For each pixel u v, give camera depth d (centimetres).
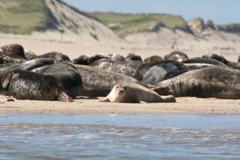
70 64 8269
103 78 8106
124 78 8138
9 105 6309
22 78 7194
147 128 4609
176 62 9025
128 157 3250
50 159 3166
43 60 8538
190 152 3453
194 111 6153
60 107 6250
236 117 5634
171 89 8038
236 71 7912
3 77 7312
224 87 7819
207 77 7912
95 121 5056
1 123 4812
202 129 4591
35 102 6762
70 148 3553
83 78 8094
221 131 4472
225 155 3353
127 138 4034
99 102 6956
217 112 6109
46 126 4647
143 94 7088
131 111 6003
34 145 3662
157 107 6481
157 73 8931
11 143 3738
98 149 3525
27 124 4762
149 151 3475
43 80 7094
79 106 6406
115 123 4925
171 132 4388
